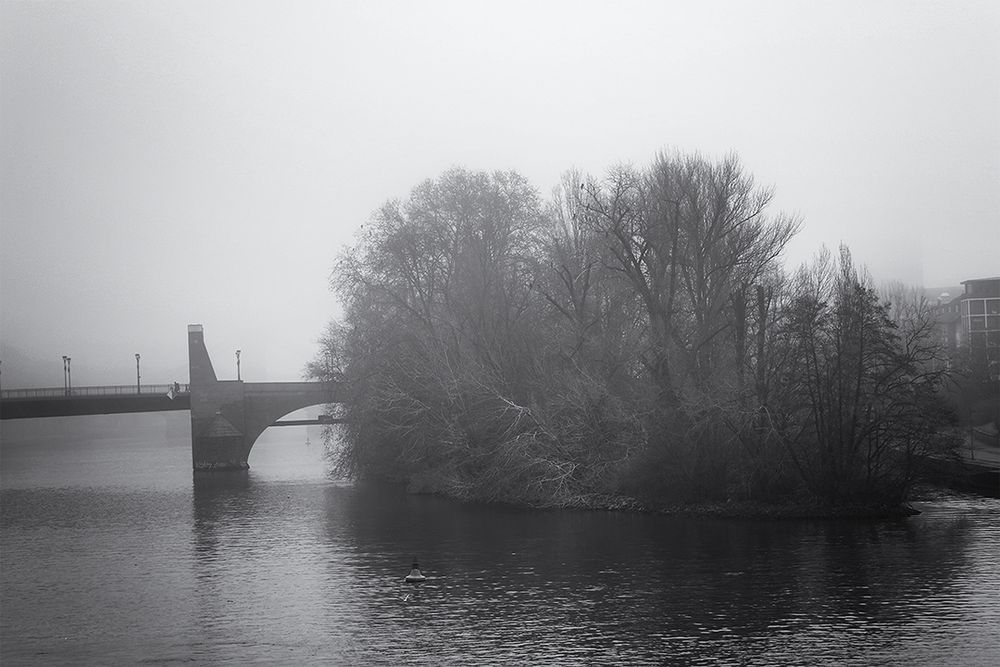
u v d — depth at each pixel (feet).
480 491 326.24
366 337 371.76
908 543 233.14
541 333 321.73
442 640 170.30
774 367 277.23
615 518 278.26
